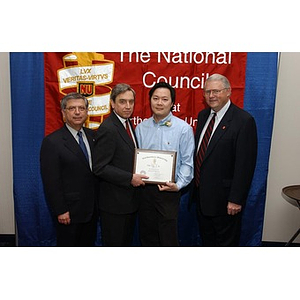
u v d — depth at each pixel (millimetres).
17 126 2352
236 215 2080
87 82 2270
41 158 1883
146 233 2129
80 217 1948
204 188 1998
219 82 1845
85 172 1930
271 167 2527
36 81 2289
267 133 2289
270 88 2234
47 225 2480
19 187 2434
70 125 1912
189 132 1930
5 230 2693
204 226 2205
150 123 1972
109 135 1841
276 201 2584
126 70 2258
